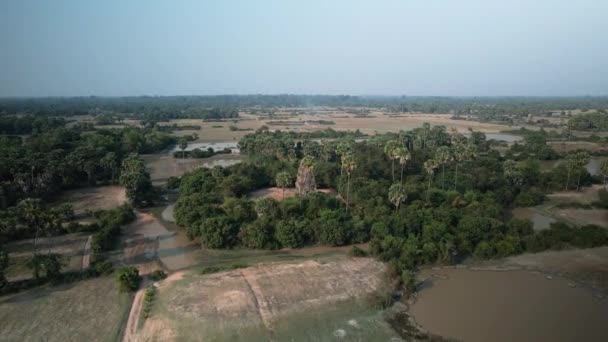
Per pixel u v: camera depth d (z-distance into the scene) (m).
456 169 112.69
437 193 101.19
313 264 70.69
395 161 127.06
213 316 53.28
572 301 60.03
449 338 50.78
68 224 84.50
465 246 75.06
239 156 176.62
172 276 66.06
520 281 66.31
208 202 93.12
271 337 49.66
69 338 49.50
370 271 68.00
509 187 109.19
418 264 71.69
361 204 96.25
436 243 74.50
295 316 53.94
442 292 62.50
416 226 81.06
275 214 86.69
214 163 161.75
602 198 106.06
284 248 78.75
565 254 76.38
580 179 121.69
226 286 61.69
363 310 56.31
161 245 79.62
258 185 119.81
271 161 137.88
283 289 60.94
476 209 92.06
